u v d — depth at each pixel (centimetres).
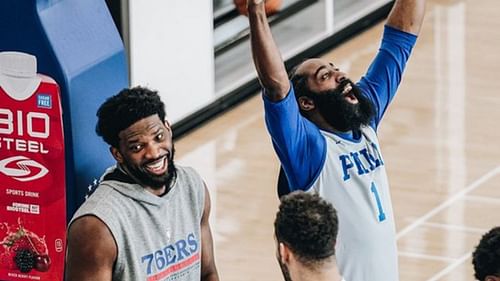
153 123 598
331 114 657
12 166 639
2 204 645
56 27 629
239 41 1294
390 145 1133
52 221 643
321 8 1340
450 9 1447
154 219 602
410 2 706
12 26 626
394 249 668
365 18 1391
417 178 1075
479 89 1249
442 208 1025
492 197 1044
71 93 629
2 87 631
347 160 657
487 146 1135
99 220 588
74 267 592
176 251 611
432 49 1341
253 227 1000
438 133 1156
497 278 542
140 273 598
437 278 923
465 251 959
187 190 618
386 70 703
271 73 621
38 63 627
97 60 643
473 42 1359
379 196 662
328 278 537
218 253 960
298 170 647
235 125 1188
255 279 925
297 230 531
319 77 660
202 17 1163
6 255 650
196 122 1177
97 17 651
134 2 1092
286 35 1331
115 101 598
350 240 652
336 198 652
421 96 1231
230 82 1224
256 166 1105
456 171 1088
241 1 1298
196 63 1166
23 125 633
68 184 638
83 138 637
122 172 604
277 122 632
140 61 1109
